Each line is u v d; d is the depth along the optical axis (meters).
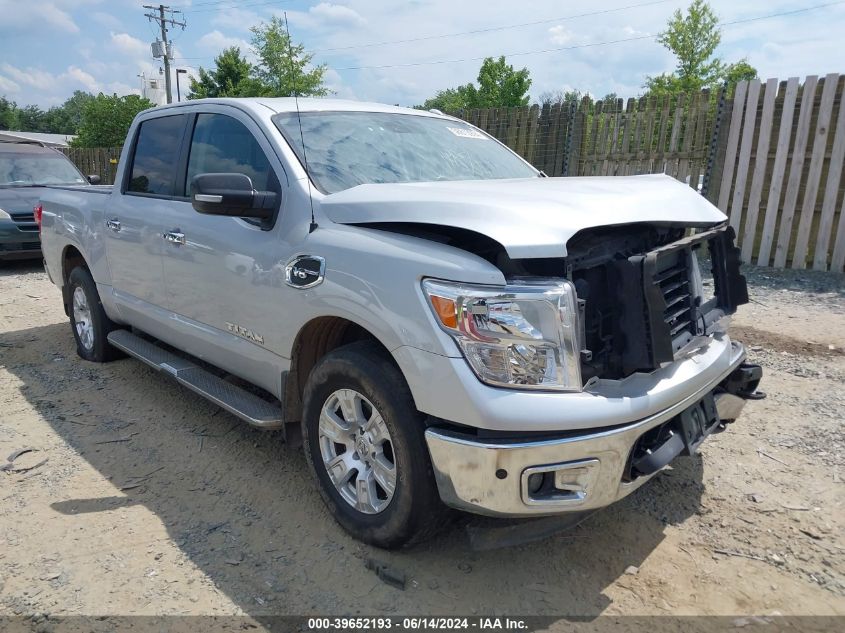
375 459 2.79
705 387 2.86
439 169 3.68
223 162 3.68
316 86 28.50
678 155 8.94
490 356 2.35
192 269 3.75
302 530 3.06
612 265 2.58
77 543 2.96
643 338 2.51
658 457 2.58
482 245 2.59
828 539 2.98
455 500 2.48
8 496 3.36
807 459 3.68
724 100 8.46
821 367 5.04
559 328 2.35
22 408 4.50
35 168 10.73
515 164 4.25
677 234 3.25
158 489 3.44
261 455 3.81
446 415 2.41
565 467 2.36
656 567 2.81
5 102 122.50
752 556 2.87
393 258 2.60
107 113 44.28
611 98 9.36
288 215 3.11
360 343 2.87
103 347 5.28
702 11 34.41
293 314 3.03
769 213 8.33
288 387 3.19
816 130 7.86
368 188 2.96
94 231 4.90
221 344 3.65
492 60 41.38
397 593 2.64
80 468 3.66
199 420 4.29
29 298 7.86
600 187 3.00
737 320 6.30
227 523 3.13
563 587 2.69
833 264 8.04
